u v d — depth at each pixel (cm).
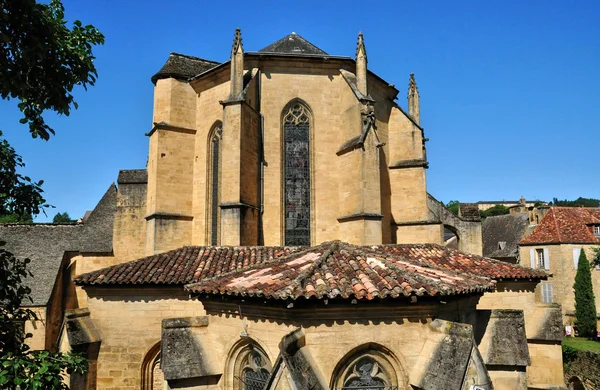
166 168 2431
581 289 4181
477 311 1275
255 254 1816
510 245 5819
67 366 902
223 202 2048
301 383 877
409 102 2820
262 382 1119
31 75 895
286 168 2322
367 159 2127
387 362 1050
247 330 1123
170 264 1711
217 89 2420
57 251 3114
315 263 1183
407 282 1040
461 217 3028
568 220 4856
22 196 1014
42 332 2700
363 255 1285
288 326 1034
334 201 2306
